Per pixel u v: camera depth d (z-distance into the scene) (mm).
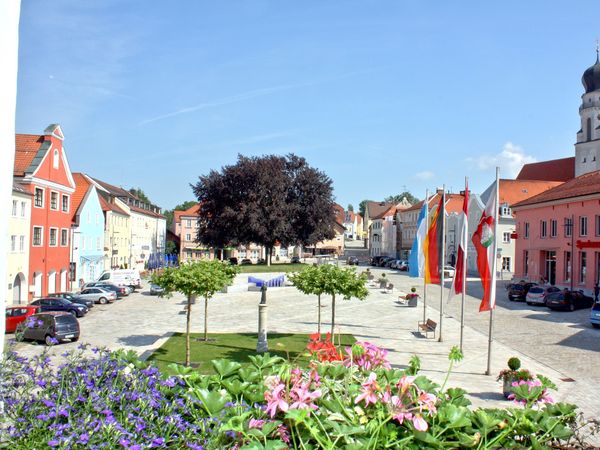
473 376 17656
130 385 4930
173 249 113938
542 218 50594
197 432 4344
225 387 5344
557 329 27984
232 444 4277
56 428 3875
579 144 80938
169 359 19703
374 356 5891
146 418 4348
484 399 14789
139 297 47438
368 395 4668
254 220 62375
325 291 22203
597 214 42031
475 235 18281
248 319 31797
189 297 19000
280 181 65312
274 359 6270
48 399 4383
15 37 4938
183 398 4879
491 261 17797
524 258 54719
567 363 19844
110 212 67375
